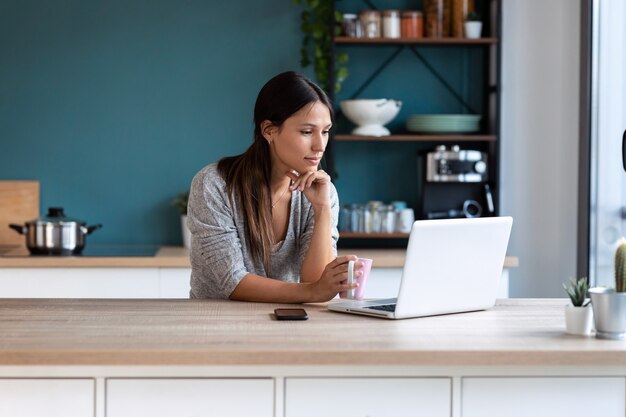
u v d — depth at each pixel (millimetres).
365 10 4668
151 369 2039
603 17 4293
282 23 4855
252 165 2756
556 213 4859
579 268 4488
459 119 4652
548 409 2090
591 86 4395
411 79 4879
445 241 2395
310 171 2725
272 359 1979
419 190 4816
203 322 2312
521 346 2047
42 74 4855
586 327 2188
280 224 2855
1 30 4820
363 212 4652
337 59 4711
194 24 4863
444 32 4715
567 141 4719
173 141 4898
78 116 4875
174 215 4922
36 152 4875
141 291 4297
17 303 2609
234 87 4879
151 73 4875
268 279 2666
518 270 4879
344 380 2062
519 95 4855
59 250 4348
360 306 2504
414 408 2072
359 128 4672
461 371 2074
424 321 2359
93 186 4898
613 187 4223
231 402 2053
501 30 4633
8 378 2025
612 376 2092
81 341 2053
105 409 2041
